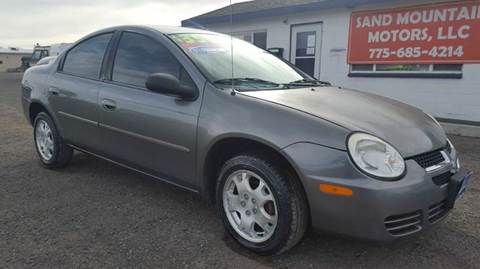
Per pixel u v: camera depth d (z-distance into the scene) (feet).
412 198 7.90
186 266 8.77
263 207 9.04
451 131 24.03
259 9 36.73
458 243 9.93
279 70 12.53
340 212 7.93
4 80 88.07
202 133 9.72
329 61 32.19
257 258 9.15
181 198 12.59
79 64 13.97
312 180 8.07
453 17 25.32
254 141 8.86
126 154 11.99
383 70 29.32
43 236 10.01
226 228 9.78
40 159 15.97
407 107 11.10
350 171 7.81
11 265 8.68
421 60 27.17
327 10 31.58
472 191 13.56
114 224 10.73
